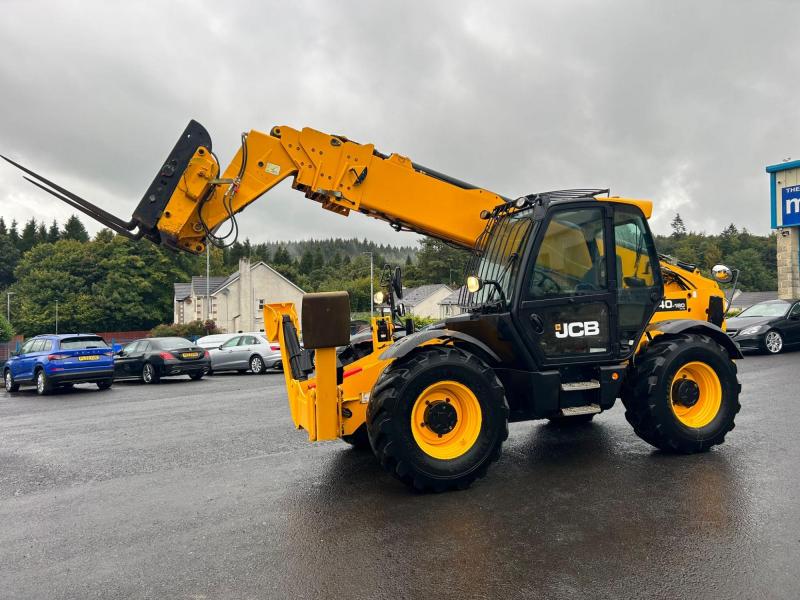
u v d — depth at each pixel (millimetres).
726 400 5320
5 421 9773
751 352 14891
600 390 5094
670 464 4992
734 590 2811
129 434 7777
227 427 7898
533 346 4945
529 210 5320
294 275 90812
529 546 3406
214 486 5039
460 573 3102
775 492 4176
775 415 6836
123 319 65250
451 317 5895
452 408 4590
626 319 5305
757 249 83938
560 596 2812
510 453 5621
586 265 5164
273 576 3176
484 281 5059
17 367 15766
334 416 4723
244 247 116312
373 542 3580
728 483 4406
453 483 4473
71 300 63625
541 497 4277
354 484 4879
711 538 3408
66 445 7258
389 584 3016
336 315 4570
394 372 4516
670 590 2830
